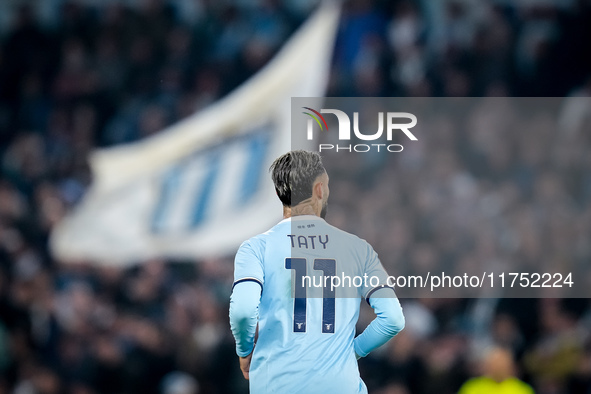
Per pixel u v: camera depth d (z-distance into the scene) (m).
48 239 29.12
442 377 21.55
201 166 31.34
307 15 33.34
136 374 23.42
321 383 8.26
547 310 23.97
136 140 32.09
